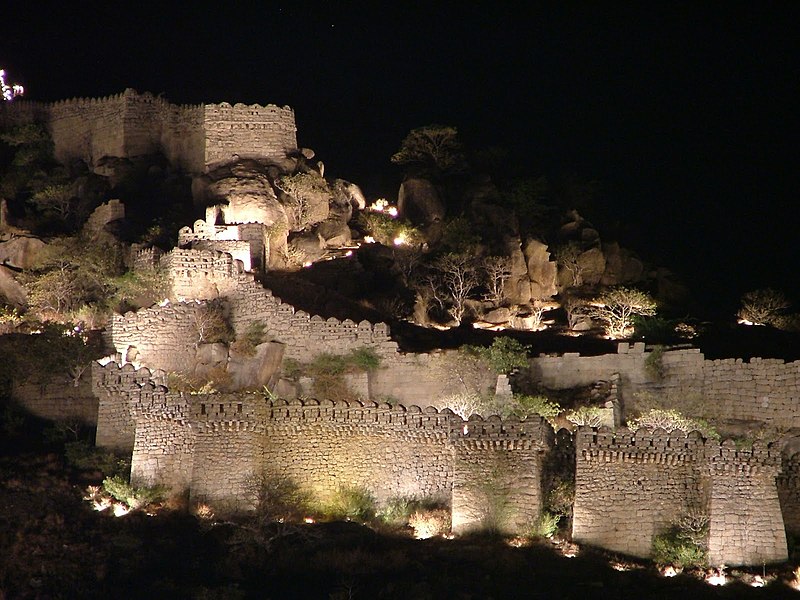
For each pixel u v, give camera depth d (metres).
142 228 96.69
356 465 72.12
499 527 69.00
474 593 63.75
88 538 67.81
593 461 68.88
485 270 96.62
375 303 91.06
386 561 66.19
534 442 69.56
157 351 84.31
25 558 65.81
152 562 66.06
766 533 66.38
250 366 82.50
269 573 65.38
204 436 71.62
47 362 81.31
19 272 93.81
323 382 81.56
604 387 80.81
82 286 92.31
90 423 80.38
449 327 92.38
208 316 85.12
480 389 81.25
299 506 71.00
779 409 77.56
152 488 71.81
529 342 88.69
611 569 66.06
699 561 66.62
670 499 68.06
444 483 71.31
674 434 68.38
